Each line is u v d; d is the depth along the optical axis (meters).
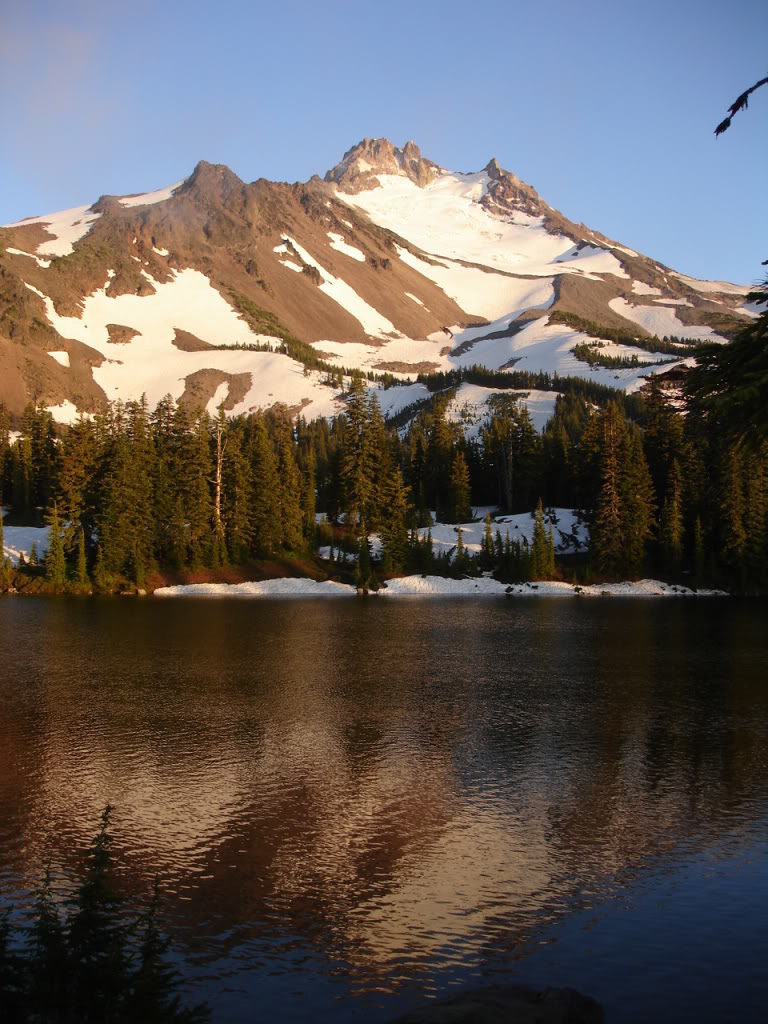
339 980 14.25
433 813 22.59
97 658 47.66
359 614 73.12
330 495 127.25
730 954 15.23
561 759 27.84
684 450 112.56
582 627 65.44
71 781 25.02
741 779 25.75
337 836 20.89
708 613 77.94
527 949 15.40
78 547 97.50
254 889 17.84
